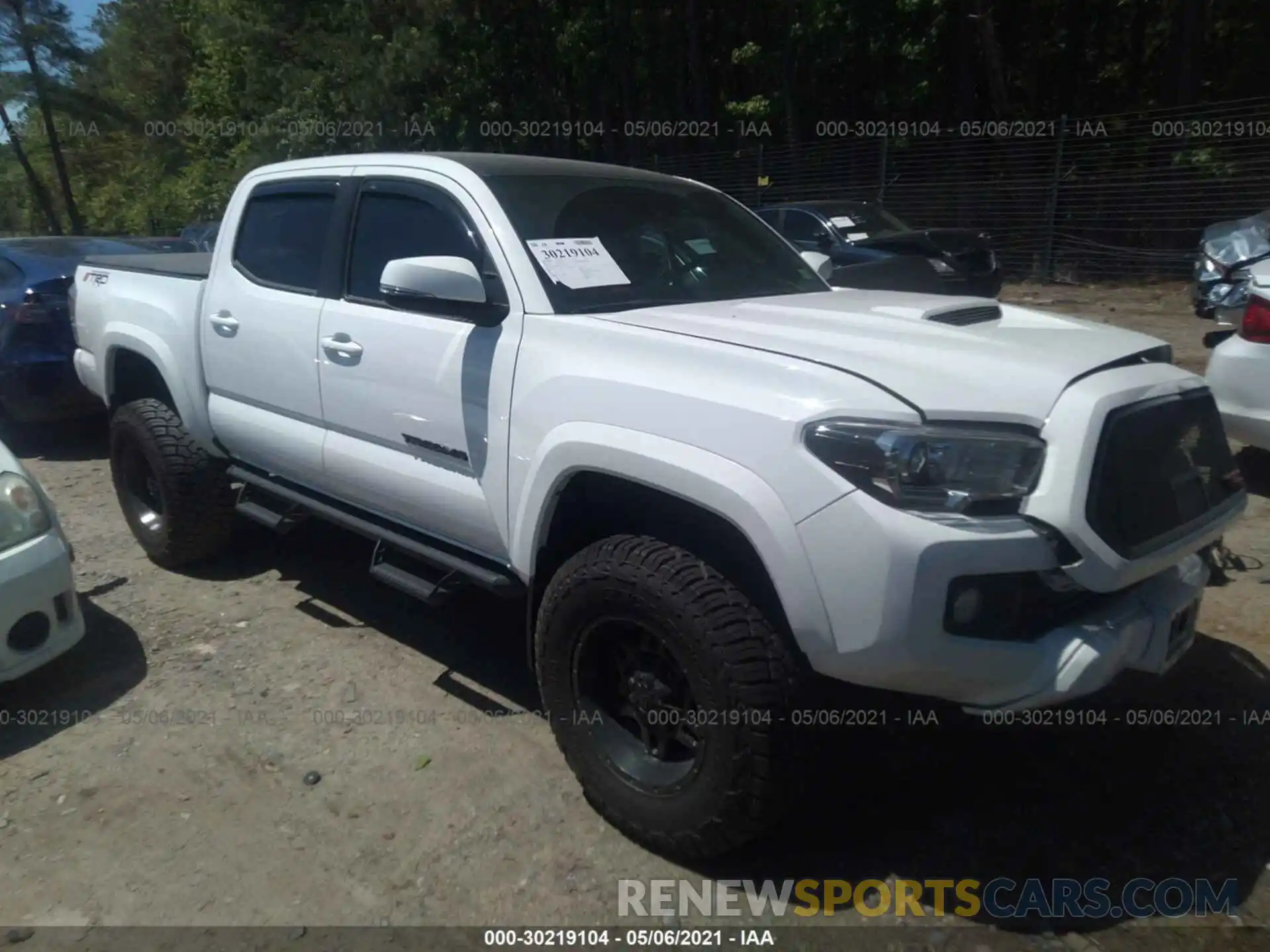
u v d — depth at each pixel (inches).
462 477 137.4
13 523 149.3
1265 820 121.7
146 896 113.3
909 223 749.3
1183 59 720.3
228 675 162.4
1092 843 119.2
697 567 109.5
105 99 1595.7
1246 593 177.3
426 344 138.6
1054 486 98.3
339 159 164.4
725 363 109.7
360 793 131.1
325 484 164.1
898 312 131.5
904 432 96.8
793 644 106.5
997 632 100.0
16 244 313.1
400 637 175.2
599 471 115.1
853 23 797.2
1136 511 103.1
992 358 109.0
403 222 149.5
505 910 110.4
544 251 134.6
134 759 139.8
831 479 97.7
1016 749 137.9
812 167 811.4
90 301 216.2
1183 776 130.3
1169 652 111.4
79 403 294.2
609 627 117.8
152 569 206.4
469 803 128.8
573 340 122.7
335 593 193.3
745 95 978.1
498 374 128.8
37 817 127.7
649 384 112.1
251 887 114.5
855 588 97.0
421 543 148.6
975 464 97.7
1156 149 651.5
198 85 1197.7
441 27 888.3
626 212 151.7
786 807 108.9
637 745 120.4
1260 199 615.8
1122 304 569.0
